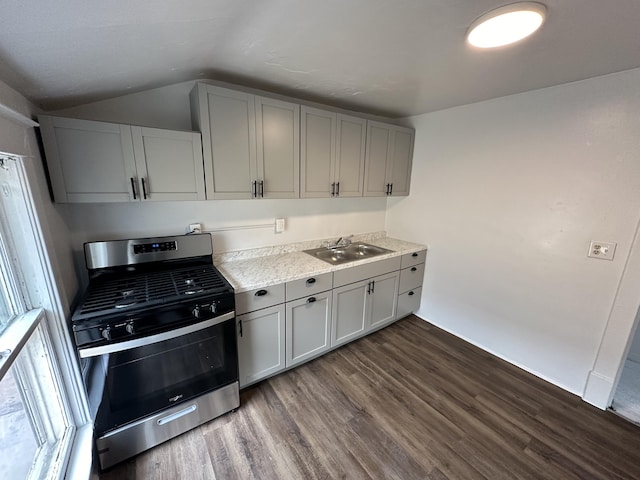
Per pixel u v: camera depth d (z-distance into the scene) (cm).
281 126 205
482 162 244
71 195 147
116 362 137
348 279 239
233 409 185
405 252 280
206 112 174
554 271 210
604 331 190
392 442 167
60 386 133
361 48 140
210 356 167
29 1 68
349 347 262
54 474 116
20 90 117
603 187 182
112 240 179
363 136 255
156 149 165
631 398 204
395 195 296
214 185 186
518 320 235
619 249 180
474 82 191
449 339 278
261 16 108
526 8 102
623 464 157
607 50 139
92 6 78
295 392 204
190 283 171
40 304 125
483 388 213
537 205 214
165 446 161
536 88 203
